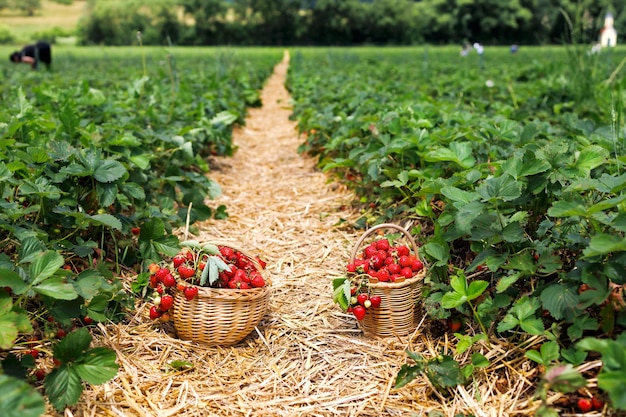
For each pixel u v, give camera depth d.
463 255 2.21
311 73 9.06
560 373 1.47
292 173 3.86
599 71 4.72
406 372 1.71
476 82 6.16
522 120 3.79
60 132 2.75
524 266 1.76
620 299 1.63
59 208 2.03
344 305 1.92
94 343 1.89
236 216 3.04
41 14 45.28
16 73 7.58
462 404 1.68
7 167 2.09
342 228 2.82
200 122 3.74
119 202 2.34
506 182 1.84
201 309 1.89
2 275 1.60
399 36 33.56
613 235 1.66
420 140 2.63
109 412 1.65
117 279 2.11
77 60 14.19
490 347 1.81
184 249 2.38
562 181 2.08
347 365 1.87
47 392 1.57
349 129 3.35
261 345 1.97
